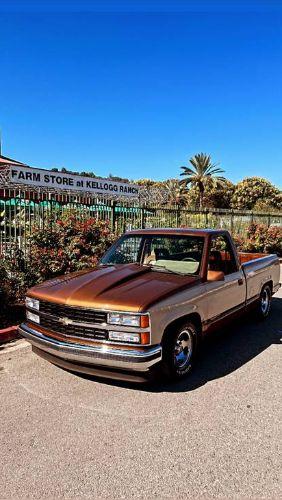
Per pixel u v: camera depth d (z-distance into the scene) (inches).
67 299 154.1
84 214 343.3
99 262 215.2
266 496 97.9
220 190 2256.4
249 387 159.9
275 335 231.8
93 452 115.4
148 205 452.1
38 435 124.0
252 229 698.2
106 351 143.4
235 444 120.0
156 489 100.3
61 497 97.4
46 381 162.9
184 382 164.2
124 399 148.1
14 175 499.2
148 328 143.0
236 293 212.4
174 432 126.3
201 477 104.8
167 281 169.9
